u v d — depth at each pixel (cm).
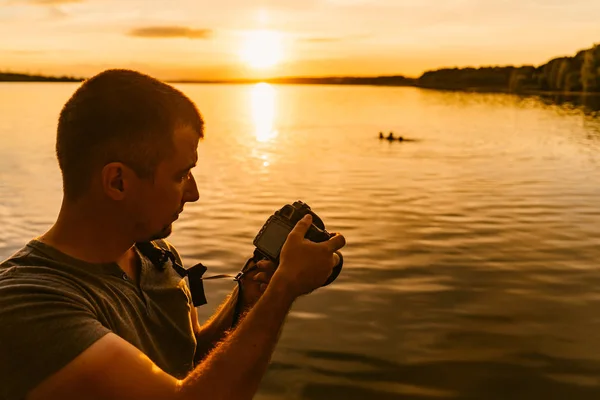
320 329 654
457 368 566
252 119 5997
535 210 1327
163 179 139
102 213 139
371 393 522
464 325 663
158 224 143
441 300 740
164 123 138
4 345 122
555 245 999
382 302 733
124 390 121
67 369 121
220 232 1127
